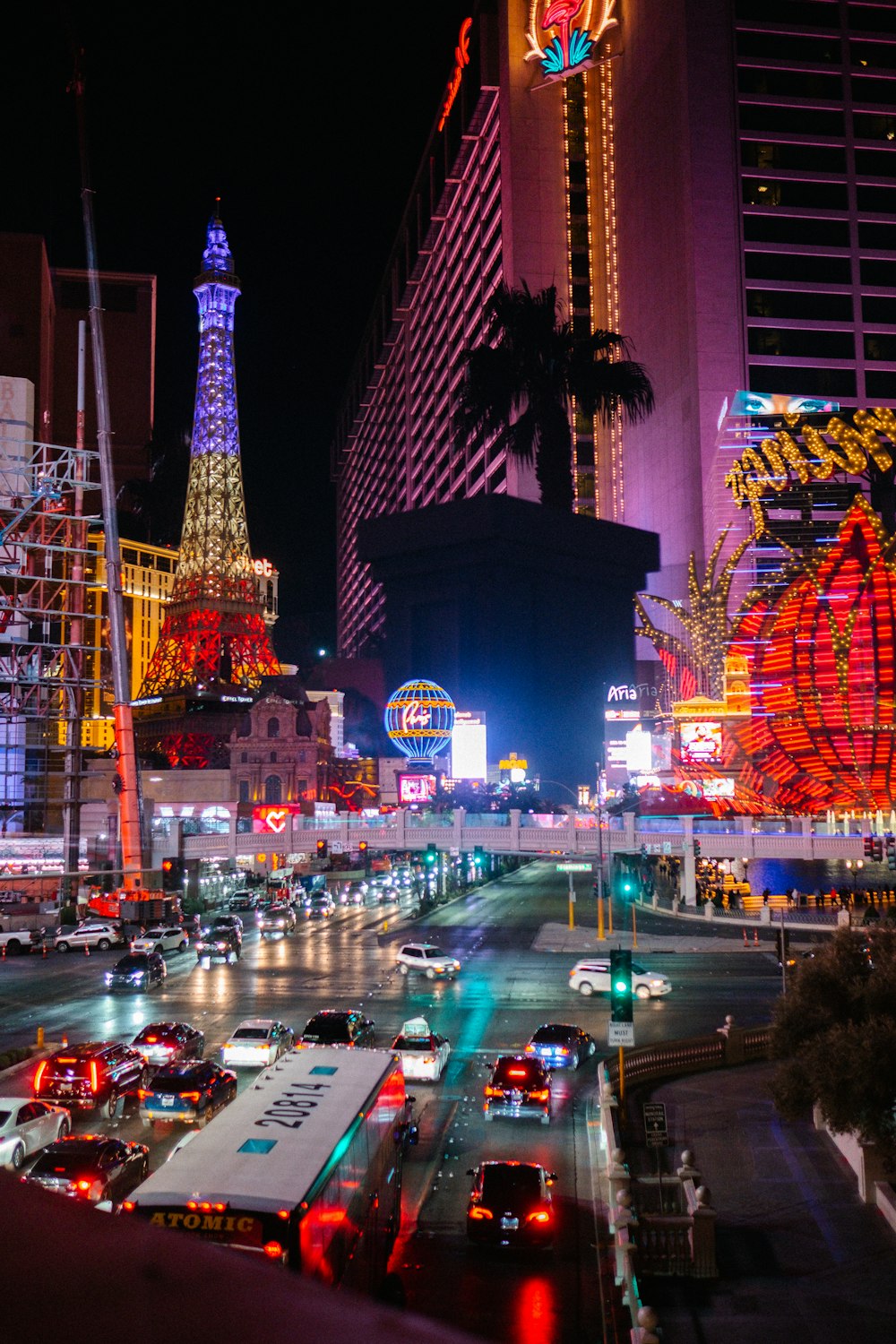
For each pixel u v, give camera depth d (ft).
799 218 522.88
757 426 490.49
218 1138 49.03
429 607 517.55
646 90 570.46
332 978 182.60
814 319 516.73
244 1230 41.75
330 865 453.17
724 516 484.33
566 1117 101.60
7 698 283.18
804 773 306.35
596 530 519.60
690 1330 57.16
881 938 88.22
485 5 625.00
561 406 450.30
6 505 270.46
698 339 509.76
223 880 348.59
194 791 510.17
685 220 522.06
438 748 443.32
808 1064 78.59
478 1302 60.64
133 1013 149.18
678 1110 92.73
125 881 270.26
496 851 277.44
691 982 176.65
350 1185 50.65
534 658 495.82
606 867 323.37
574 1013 150.10
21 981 183.93
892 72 537.24
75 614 276.00
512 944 227.81
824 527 403.34
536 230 594.24
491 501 477.36
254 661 650.02
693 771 342.64
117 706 283.18
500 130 609.01
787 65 528.63
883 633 285.43
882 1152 77.05
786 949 129.18
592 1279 64.08
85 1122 97.66
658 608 547.90
